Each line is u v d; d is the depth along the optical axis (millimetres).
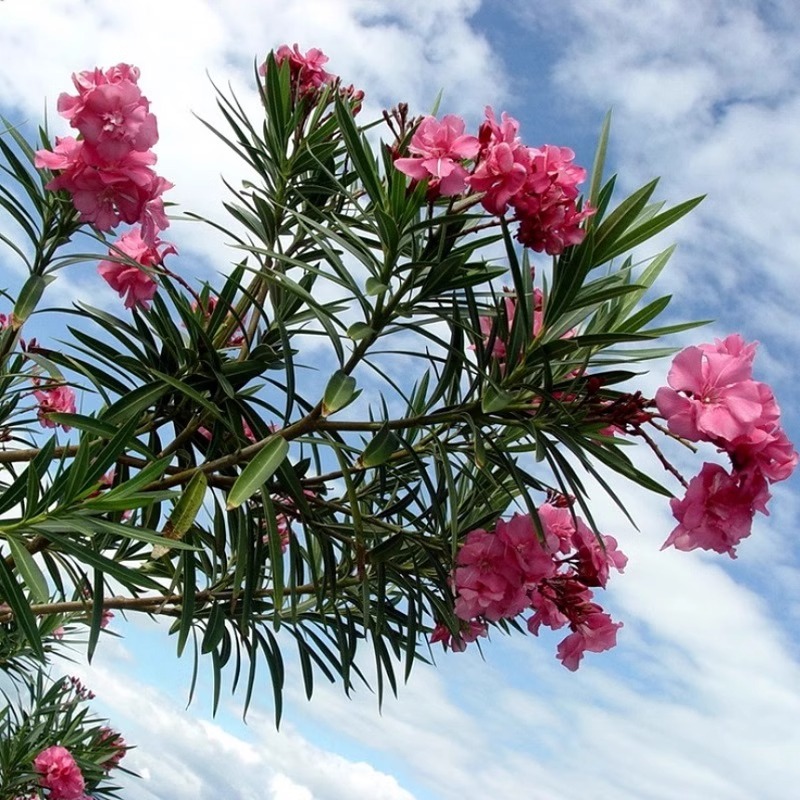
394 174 730
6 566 640
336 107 748
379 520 853
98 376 828
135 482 652
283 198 917
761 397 655
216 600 854
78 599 985
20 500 648
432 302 770
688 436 651
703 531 667
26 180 752
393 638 868
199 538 891
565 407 725
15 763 1260
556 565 824
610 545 836
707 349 677
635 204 739
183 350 832
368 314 750
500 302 810
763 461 651
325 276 749
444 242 747
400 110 770
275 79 901
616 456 715
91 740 1390
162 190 793
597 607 821
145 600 943
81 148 731
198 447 851
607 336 711
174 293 809
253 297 882
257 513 831
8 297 768
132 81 749
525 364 750
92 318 807
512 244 715
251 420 803
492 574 789
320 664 892
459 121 722
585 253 727
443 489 825
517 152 703
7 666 1284
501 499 897
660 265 834
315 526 812
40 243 765
